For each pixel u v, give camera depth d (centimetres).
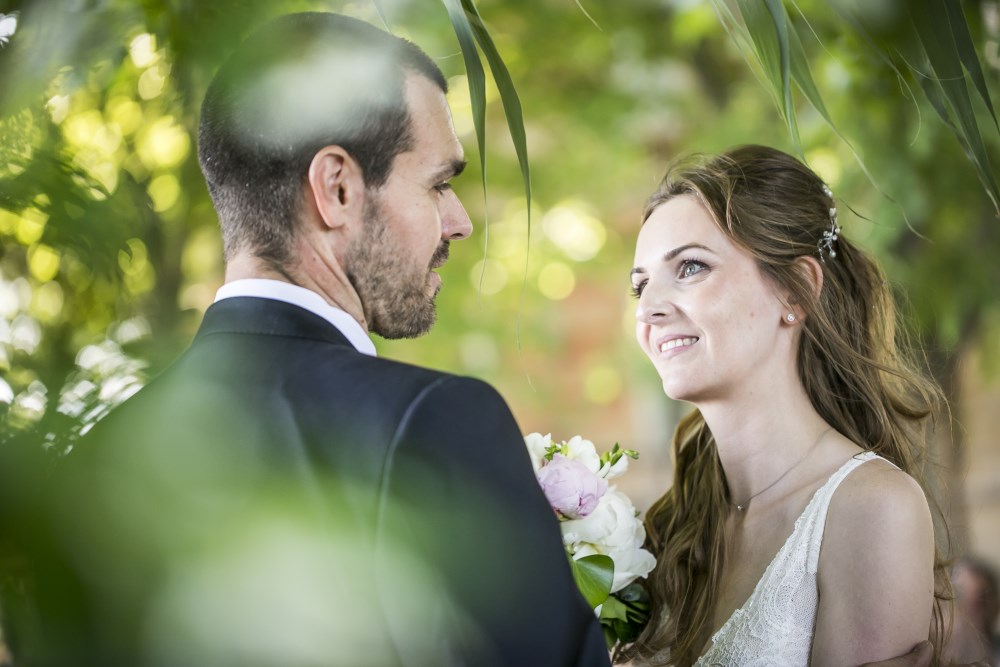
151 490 138
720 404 242
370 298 169
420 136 168
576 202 1075
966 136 160
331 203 162
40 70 143
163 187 322
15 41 142
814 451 238
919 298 517
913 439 262
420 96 170
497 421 146
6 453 104
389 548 123
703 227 240
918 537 215
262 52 166
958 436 438
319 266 164
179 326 236
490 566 132
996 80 335
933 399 271
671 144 941
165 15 192
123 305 149
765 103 743
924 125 504
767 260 239
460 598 128
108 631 122
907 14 161
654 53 820
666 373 242
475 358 901
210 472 140
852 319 251
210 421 146
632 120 910
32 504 103
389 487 133
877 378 250
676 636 249
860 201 554
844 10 166
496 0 835
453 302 864
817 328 242
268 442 143
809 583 221
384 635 121
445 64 581
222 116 164
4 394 126
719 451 247
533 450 234
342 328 162
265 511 115
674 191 250
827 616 218
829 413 247
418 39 494
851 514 219
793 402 242
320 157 161
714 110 837
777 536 234
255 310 159
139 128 262
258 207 163
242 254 165
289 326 158
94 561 114
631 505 233
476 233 866
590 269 1140
